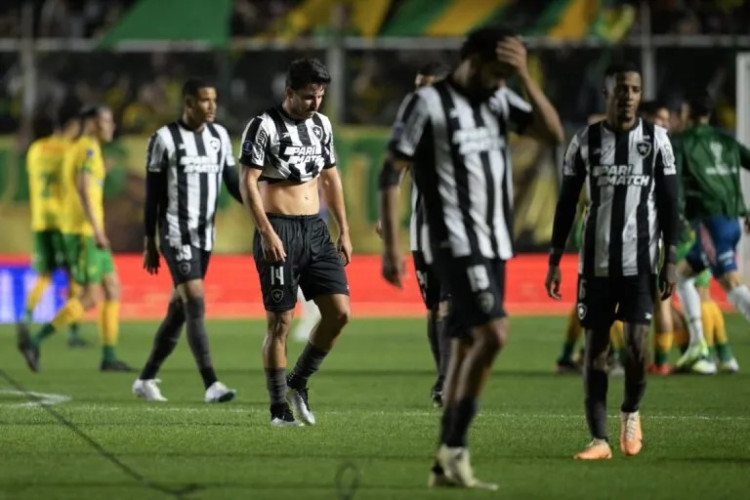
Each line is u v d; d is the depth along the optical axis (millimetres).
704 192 41875
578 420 31922
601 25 71750
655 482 22938
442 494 21625
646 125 25922
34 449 26688
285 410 30422
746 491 22125
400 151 21312
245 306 70500
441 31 73250
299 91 29281
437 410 34188
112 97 81500
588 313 25781
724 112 77562
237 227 70875
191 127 35219
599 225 25688
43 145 49938
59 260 49969
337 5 73812
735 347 54281
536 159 69688
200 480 23000
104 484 22578
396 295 70625
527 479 23172
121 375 44844
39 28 81375
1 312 66625
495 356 21531
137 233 70125
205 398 36594
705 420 32125
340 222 31031
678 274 44312
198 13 71500
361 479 23141
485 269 21469
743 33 78625
